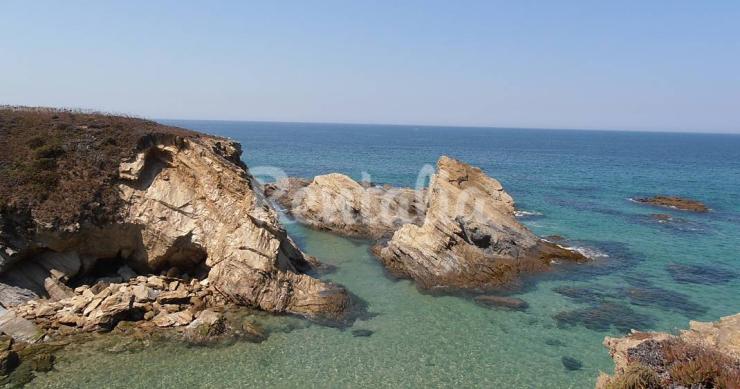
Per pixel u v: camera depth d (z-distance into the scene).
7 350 21.17
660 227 52.75
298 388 20.78
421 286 33.47
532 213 58.53
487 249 37.59
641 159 156.12
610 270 37.75
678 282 35.50
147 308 26.30
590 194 76.00
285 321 27.06
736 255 42.50
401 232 37.31
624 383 15.16
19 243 26.31
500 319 28.80
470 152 172.88
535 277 35.66
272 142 188.62
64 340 23.22
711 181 97.94
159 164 31.72
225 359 22.80
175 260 31.38
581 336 26.78
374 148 173.25
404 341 25.66
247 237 29.28
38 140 29.86
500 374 22.61
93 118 34.34
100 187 29.41
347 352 24.19
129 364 21.80
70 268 28.14
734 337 17.92
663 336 19.55
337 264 37.88
